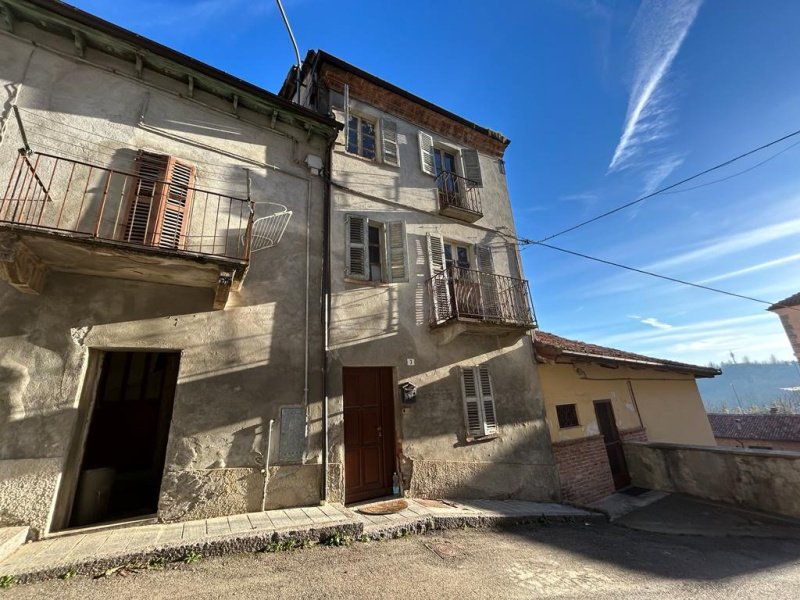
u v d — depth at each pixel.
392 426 6.90
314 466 5.70
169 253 4.54
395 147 8.64
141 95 5.97
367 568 3.91
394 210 8.14
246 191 6.45
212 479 5.00
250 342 5.74
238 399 5.43
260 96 6.80
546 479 7.79
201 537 4.12
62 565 3.44
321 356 6.26
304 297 6.43
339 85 8.28
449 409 7.23
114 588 3.28
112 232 5.12
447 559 4.31
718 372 12.58
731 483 7.79
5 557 3.58
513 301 8.80
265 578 3.59
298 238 6.72
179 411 5.05
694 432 11.56
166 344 5.19
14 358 4.41
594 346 11.45
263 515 5.00
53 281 4.82
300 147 7.36
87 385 4.84
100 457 6.72
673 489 8.70
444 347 7.61
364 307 6.97
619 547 5.32
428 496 6.53
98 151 5.39
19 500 4.11
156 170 5.66
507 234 10.02
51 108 5.26
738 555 5.23
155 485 6.71
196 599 3.17
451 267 7.79
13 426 4.25
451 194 9.38
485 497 7.02
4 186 4.70
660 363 10.73
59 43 5.56
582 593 3.71
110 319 4.98
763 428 26.06
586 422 8.99
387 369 7.18
